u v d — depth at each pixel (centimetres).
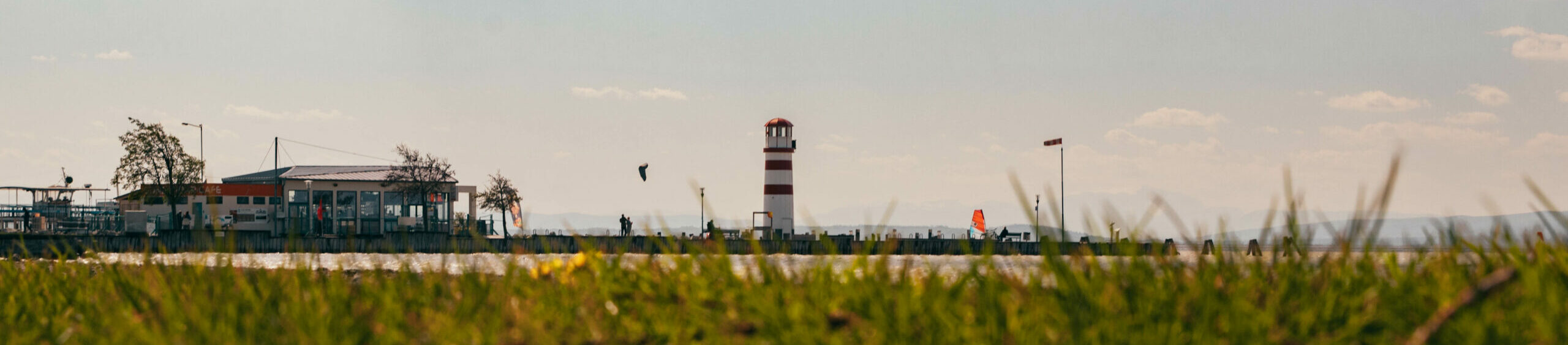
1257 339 729
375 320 950
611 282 1141
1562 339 688
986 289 964
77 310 1263
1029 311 834
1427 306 833
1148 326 763
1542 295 768
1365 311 824
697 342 885
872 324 821
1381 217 866
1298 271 882
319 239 7569
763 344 827
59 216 12169
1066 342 751
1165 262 913
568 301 1059
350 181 14738
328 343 845
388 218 14938
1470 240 978
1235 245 929
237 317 948
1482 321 724
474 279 1200
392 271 1483
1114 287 859
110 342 942
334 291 1069
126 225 7444
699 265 1122
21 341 1021
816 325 831
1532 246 920
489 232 14525
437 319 945
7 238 5609
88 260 1730
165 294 1137
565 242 4181
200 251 1466
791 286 1002
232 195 14262
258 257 1989
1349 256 883
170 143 13162
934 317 828
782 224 16100
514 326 958
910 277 1066
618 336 914
